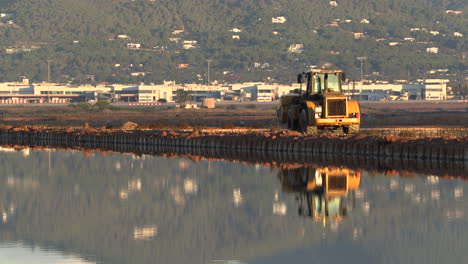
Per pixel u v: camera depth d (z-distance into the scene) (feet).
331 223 559.79
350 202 654.53
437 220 561.02
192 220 598.34
